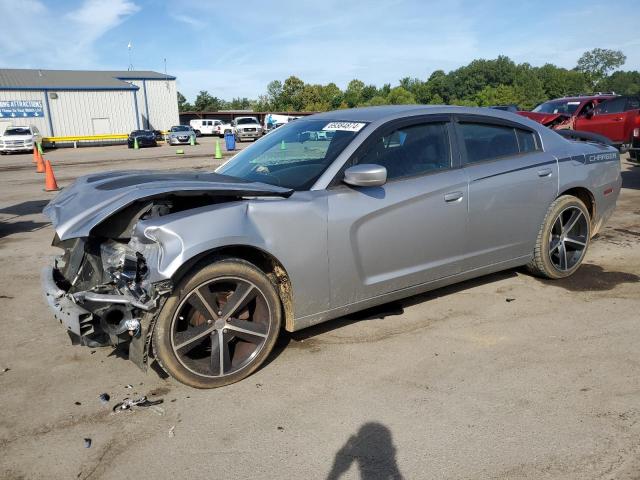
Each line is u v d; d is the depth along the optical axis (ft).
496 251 14.30
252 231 10.35
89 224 9.70
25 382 11.02
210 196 10.93
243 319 11.20
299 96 285.64
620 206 26.94
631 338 12.15
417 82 378.73
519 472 7.94
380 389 10.36
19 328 13.80
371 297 12.30
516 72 351.46
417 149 12.91
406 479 7.90
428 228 12.68
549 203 15.12
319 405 9.87
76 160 81.51
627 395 9.84
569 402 9.68
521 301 14.53
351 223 11.51
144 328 9.68
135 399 10.27
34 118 134.21
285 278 11.12
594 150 16.51
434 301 14.65
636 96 47.42
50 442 9.01
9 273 18.84
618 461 8.07
